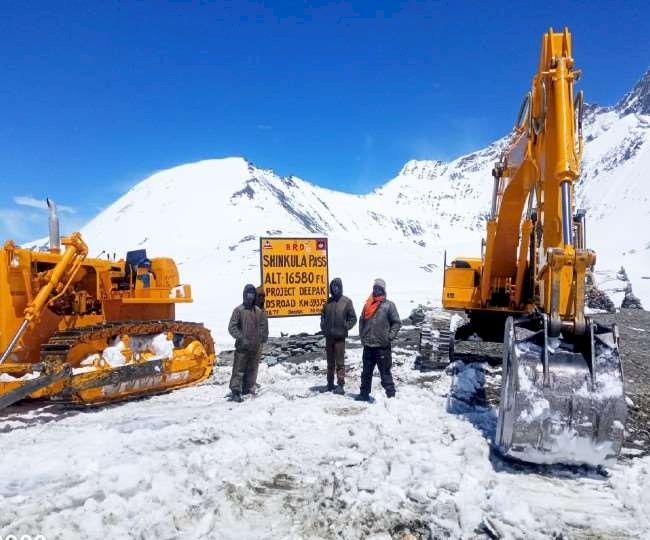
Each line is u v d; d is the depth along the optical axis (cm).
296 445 620
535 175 737
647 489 496
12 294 829
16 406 844
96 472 512
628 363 1186
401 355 1316
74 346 814
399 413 735
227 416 747
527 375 541
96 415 782
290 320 3144
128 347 901
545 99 661
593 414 523
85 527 411
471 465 543
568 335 565
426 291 7231
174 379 975
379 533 426
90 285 961
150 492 466
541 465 559
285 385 1002
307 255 1248
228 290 7688
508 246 1094
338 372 923
